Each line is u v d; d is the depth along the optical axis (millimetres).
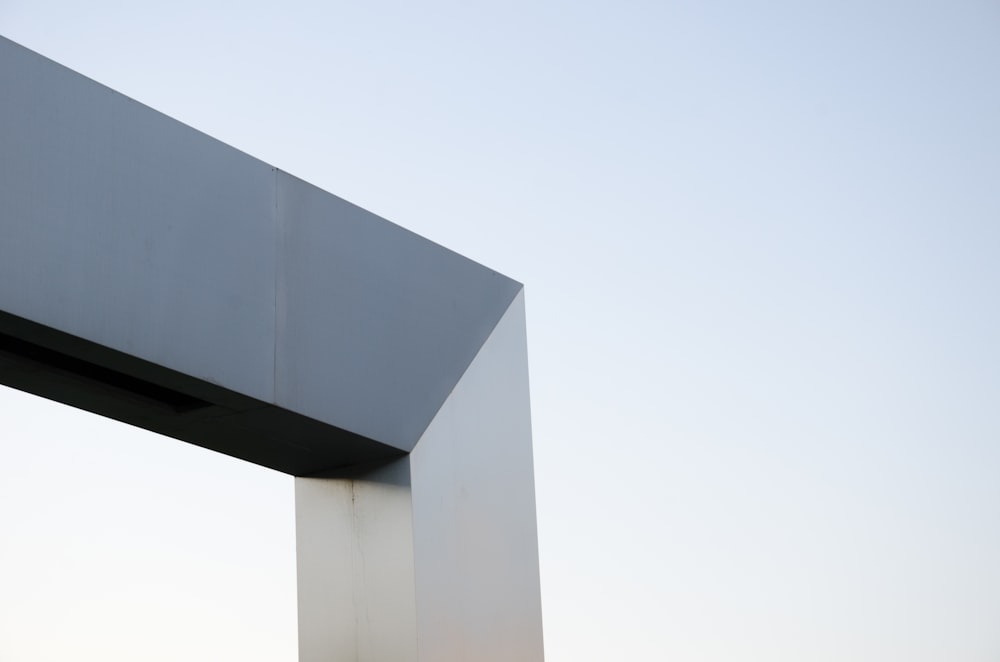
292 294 6918
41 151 5840
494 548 7832
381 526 7441
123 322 6012
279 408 6723
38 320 5672
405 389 7492
